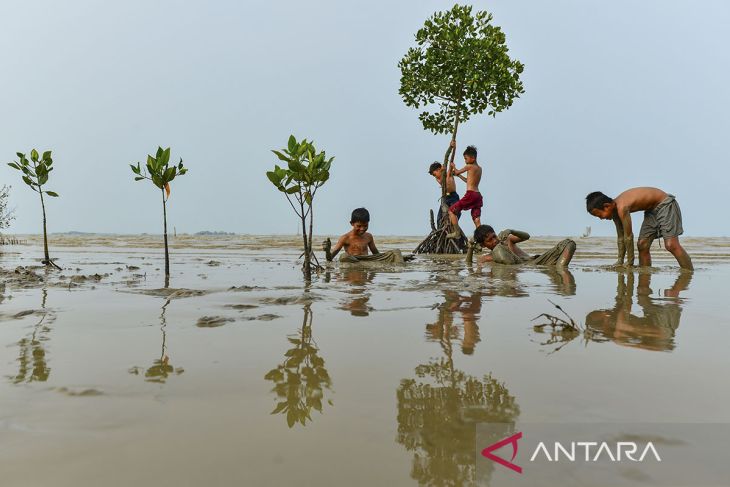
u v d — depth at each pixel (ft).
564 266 22.48
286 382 5.27
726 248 51.06
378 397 4.79
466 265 23.98
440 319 9.04
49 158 22.13
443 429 4.00
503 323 8.68
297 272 19.34
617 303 11.18
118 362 6.04
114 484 3.10
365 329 8.12
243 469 3.31
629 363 6.05
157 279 16.28
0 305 10.55
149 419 4.20
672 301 11.55
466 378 5.41
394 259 24.93
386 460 3.45
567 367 5.85
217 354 6.47
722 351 6.64
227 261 26.12
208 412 4.38
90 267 21.56
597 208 22.25
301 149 17.20
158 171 17.62
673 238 21.06
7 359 6.17
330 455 3.52
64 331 7.88
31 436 3.84
